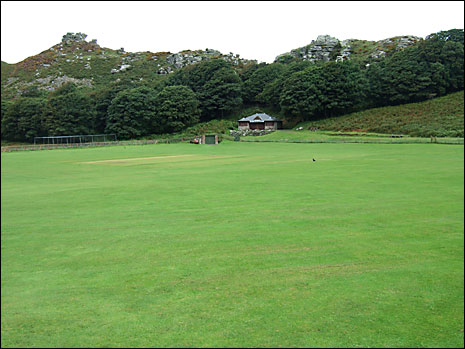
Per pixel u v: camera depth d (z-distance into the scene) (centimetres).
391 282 730
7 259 922
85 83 14562
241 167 3039
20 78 14962
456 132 6162
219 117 10662
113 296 696
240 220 1262
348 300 656
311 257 883
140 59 17338
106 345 532
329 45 14625
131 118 9094
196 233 1117
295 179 2208
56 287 746
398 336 541
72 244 1040
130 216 1374
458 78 8756
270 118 9375
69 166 3591
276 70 11250
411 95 8612
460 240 994
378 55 12625
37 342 545
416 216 1262
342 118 8656
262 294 687
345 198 1595
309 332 554
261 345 521
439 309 620
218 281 753
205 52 17200
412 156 3716
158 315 617
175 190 1931
